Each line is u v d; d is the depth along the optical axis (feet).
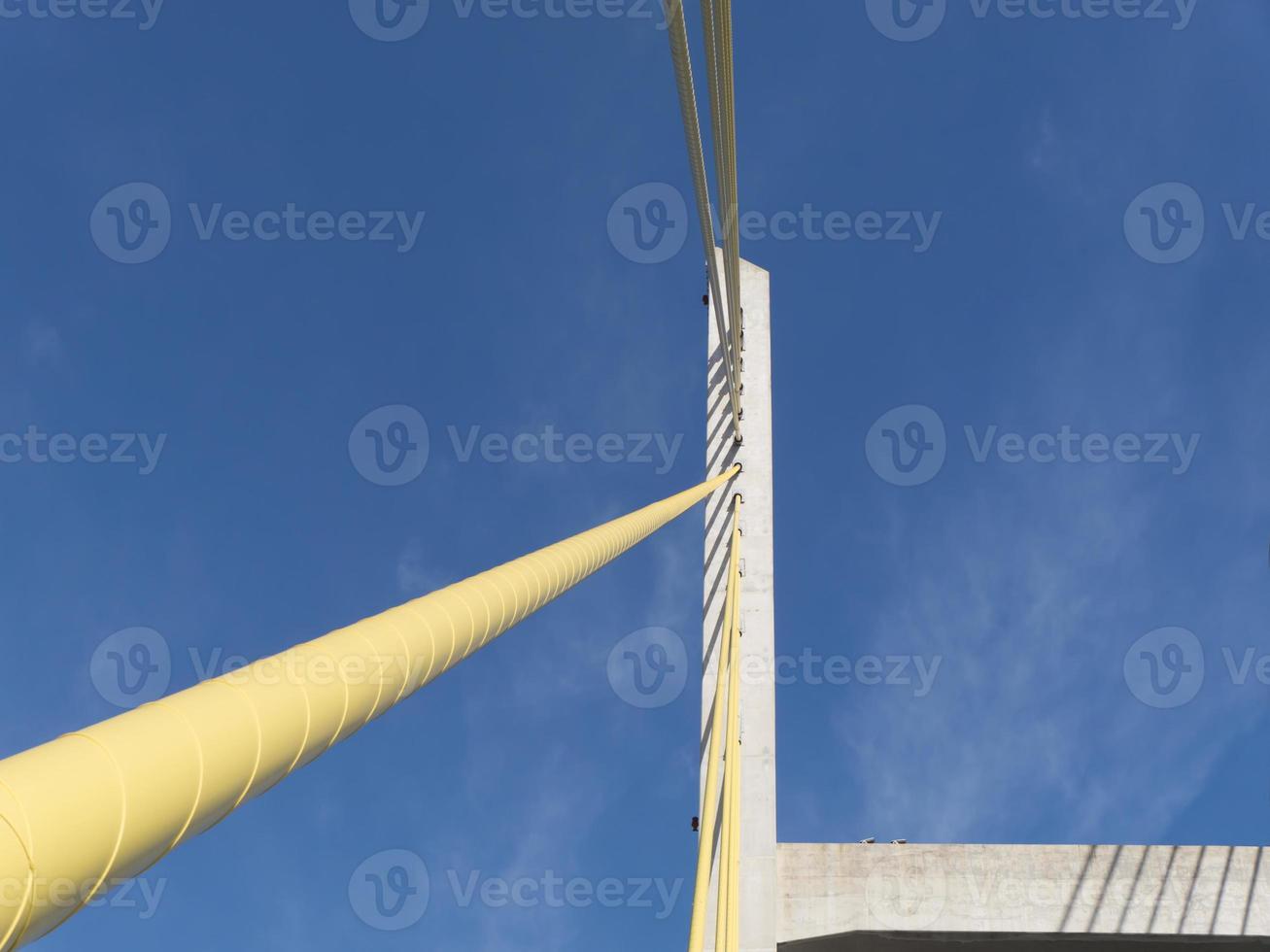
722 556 69.41
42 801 6.68
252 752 8.86
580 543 24.99
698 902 31.37
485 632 15.46
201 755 8.20
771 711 62.08
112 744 7.57
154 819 7.67
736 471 68.23
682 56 35.09
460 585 15.43
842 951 56.54
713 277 56.70
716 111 44.29
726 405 77.92
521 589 17.94
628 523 31.91
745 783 59.41
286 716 9.39
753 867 56.65
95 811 7.04
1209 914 56.13
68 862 6.79
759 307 82.99
